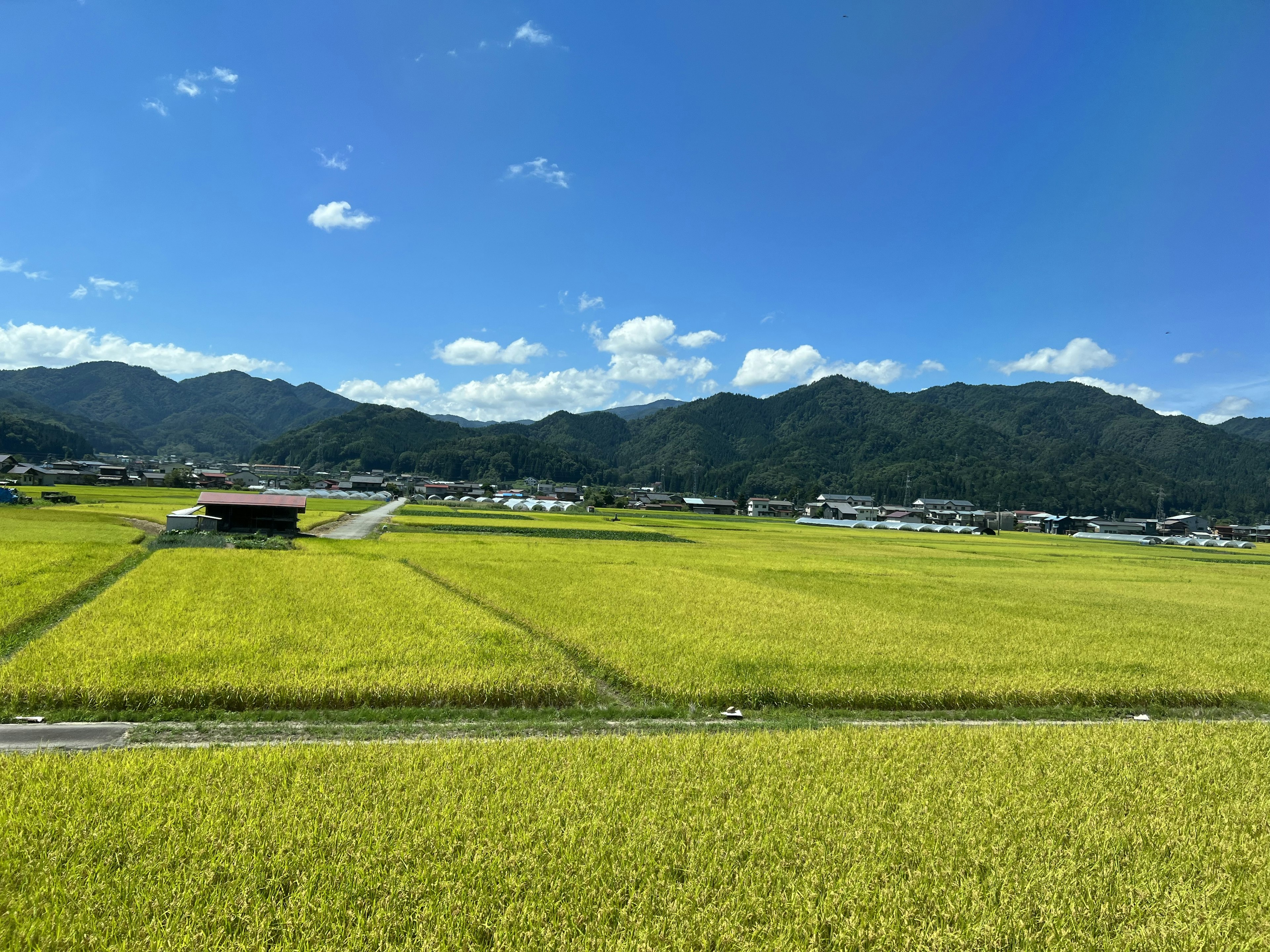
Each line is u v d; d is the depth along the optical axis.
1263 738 12.66
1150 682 17.22
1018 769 10.48
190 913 6.08
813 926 6.30
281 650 15.82
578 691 14.52
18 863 6.70
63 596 21.67
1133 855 8.05
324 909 6.16
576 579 31.84
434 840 7.38
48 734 11.38
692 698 14.84
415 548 44.50
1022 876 7.39
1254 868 7.85
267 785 8.70
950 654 18.83
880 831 8.16
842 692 15.29
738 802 8.88
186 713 12.57
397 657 15.69
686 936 6.09
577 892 6.67
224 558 33.19
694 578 34.47
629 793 8.95
